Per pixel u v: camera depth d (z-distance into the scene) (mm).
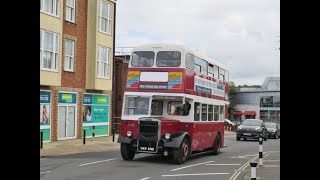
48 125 25297
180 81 16172
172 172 13508
